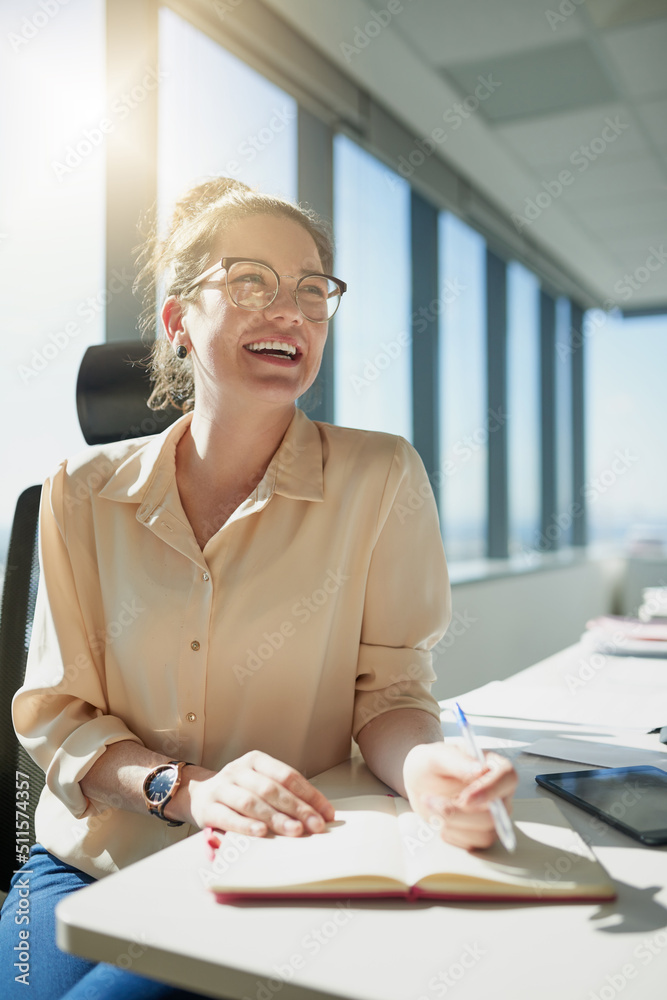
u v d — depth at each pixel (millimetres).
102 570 1043
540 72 3092
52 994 807
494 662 3887
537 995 437
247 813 692
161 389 1268
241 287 981
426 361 3828
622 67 3061
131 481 1052
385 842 634
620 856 645
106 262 1946
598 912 542
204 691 975
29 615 1129
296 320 998
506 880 560
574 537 6785
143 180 2025
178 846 664
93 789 896
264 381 989
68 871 985
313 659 1004
